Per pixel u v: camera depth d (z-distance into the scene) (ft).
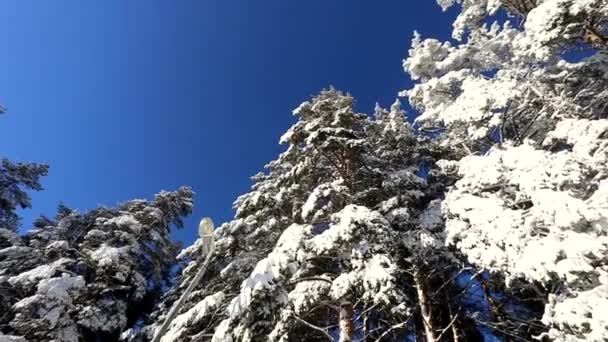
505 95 36.27
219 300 31.32
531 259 24.50
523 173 29.40
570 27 34.24
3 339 41.55
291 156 46.06
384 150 50.60
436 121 53.16
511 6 49.16
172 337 30.09
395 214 36.42
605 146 29.55
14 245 60.29
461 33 57.11
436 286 44.57
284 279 29.35
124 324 53.26
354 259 29.58
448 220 32.86
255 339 27.35
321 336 41.39
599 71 42.16
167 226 71.51
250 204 41.57
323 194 35.65
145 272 68.69
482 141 45.50
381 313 41.34
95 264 54.54
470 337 48.32
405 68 61.41
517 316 44.14
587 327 21.35
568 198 25.41
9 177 76.33
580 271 22.29
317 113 45.93
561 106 36.70
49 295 44.78
